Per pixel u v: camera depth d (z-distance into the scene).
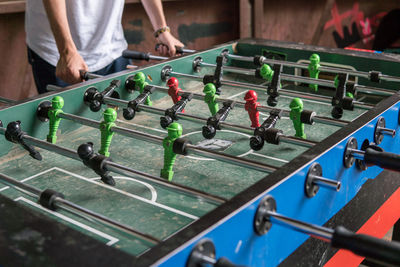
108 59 2.70
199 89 2.21
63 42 2.04
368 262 1.96
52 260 0.69
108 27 2.62
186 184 1.29
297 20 5.37
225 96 2.09
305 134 1.64
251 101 1.61
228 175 1.35
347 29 5.92
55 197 0.94
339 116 1.76
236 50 2.45
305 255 1.11
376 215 1.54
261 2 4.58
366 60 2.09
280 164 1.42
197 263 0.73
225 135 1.65
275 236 0.93
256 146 1.38
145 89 1.75
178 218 1.13
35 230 0.76
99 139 1.63
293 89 2.23
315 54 2.09
